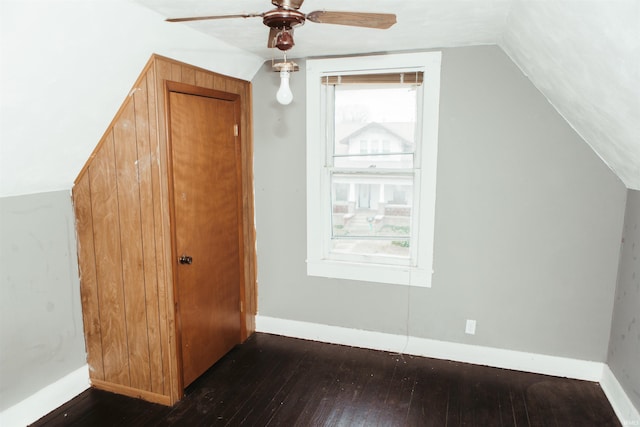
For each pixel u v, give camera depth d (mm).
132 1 1824
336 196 3221
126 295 2531
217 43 2564
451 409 2490
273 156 3264
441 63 2771
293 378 2822
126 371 2615
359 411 2477
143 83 2268
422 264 3006
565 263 2734
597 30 1443
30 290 2336
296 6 1547
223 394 2643
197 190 2676
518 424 2357
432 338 3084
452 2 1903
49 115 1997
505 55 2656
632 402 2283
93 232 2543
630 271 2426
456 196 2873
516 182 2748
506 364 2938
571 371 2805
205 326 2840
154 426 2348
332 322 3309
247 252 3328
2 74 1648
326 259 3289
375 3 1942
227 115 2961
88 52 1874
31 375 2365
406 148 2986
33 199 2332
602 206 2611
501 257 2852
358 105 3051
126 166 2393
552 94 2445
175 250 2490
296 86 3117
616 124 1949
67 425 2348
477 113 2754
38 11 1536
